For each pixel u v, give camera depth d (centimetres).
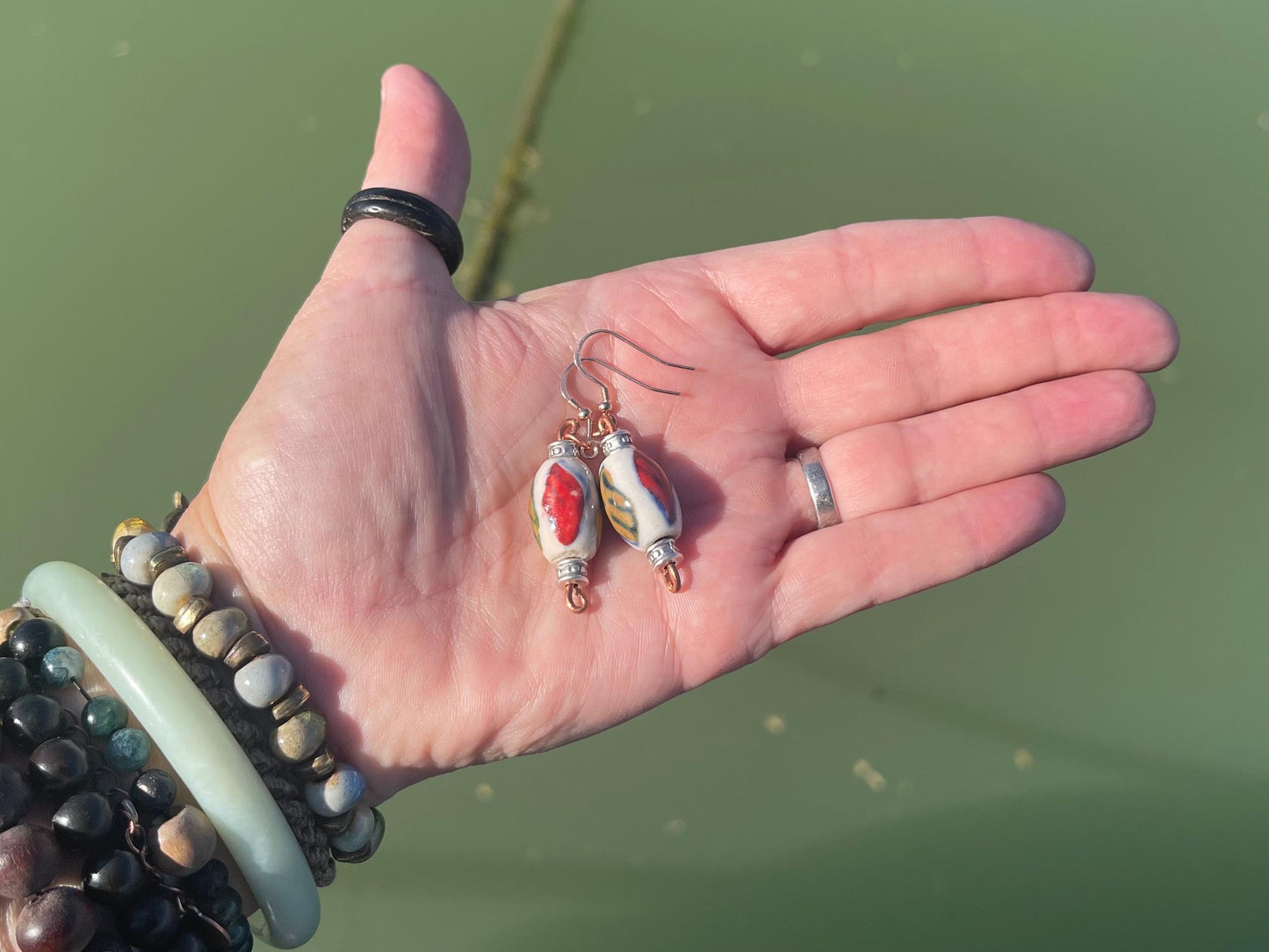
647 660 26
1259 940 31
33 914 20
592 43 39
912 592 27
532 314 28
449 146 28
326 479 25
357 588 25
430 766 26
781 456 28
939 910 31
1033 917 31
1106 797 32
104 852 21
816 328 29
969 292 29
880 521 27
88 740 22
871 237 28
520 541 26
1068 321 28
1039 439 27
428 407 26
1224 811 32
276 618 25
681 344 28
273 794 23
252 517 25
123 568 24
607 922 31
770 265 29
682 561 26
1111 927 31
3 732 21
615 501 26
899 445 27
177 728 22
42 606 23
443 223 27
